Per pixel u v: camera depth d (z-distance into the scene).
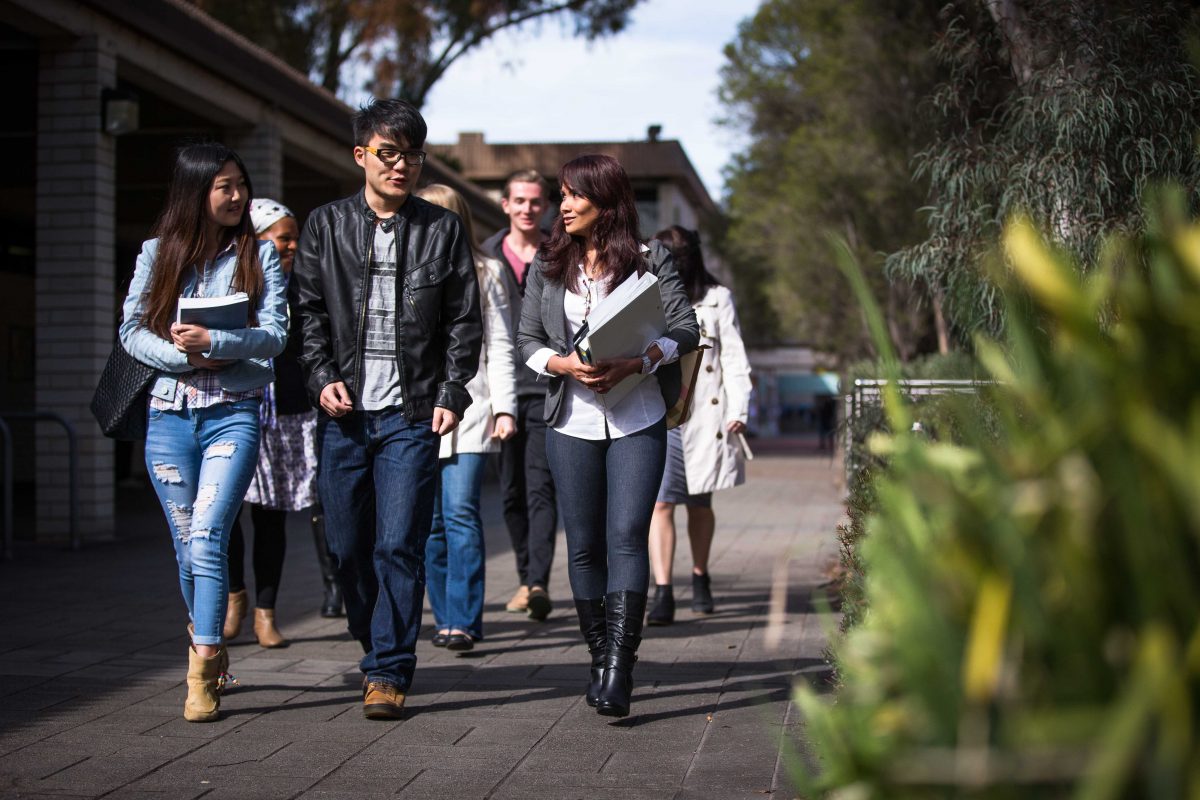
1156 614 1.06
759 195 28.38
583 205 4.53
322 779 3.61
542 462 6.58
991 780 1.10
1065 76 5.97
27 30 9.92
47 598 7.27
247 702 4.62
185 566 4.46
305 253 4.61
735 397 6.53
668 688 4.84
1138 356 1.15
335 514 4.59
